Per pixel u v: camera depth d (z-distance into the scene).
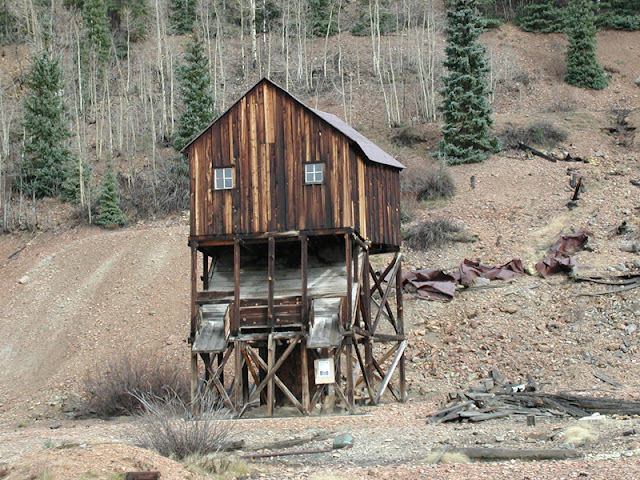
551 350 28.52
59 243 44.56
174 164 50.69
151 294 37.31
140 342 33.62
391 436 18.08
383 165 27.45
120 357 29.47
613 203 41.22
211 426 16.59
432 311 32.97
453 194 45.34
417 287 34.47
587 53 62.81
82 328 35.56
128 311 36.22
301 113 24.38
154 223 46.31
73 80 60.59
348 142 24.06
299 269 26.12
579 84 62.25
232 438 17.89
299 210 23.89
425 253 38.78
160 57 60.25
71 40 63.19
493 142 50.31
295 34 73.00
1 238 46.00
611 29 71.31
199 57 50.62
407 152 51.66
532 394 21.52
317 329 23.27
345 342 23.52
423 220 42.25
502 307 32.12
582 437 16.36
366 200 25.69
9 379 32.56
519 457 15.16
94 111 61.59
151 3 75.31
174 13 77.69
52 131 51.22
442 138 52.53
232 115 24.70
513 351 29.00
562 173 46.41
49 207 49.16
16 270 41.88
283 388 23.20
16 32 71.38
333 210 23.73
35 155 51.78
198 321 24.06
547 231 39.12
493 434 17.48
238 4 79.19
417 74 64.50
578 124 54.31
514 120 54.62
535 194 44.03
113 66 69.19
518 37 71.19
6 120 57.19
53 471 13.15
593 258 34.84
